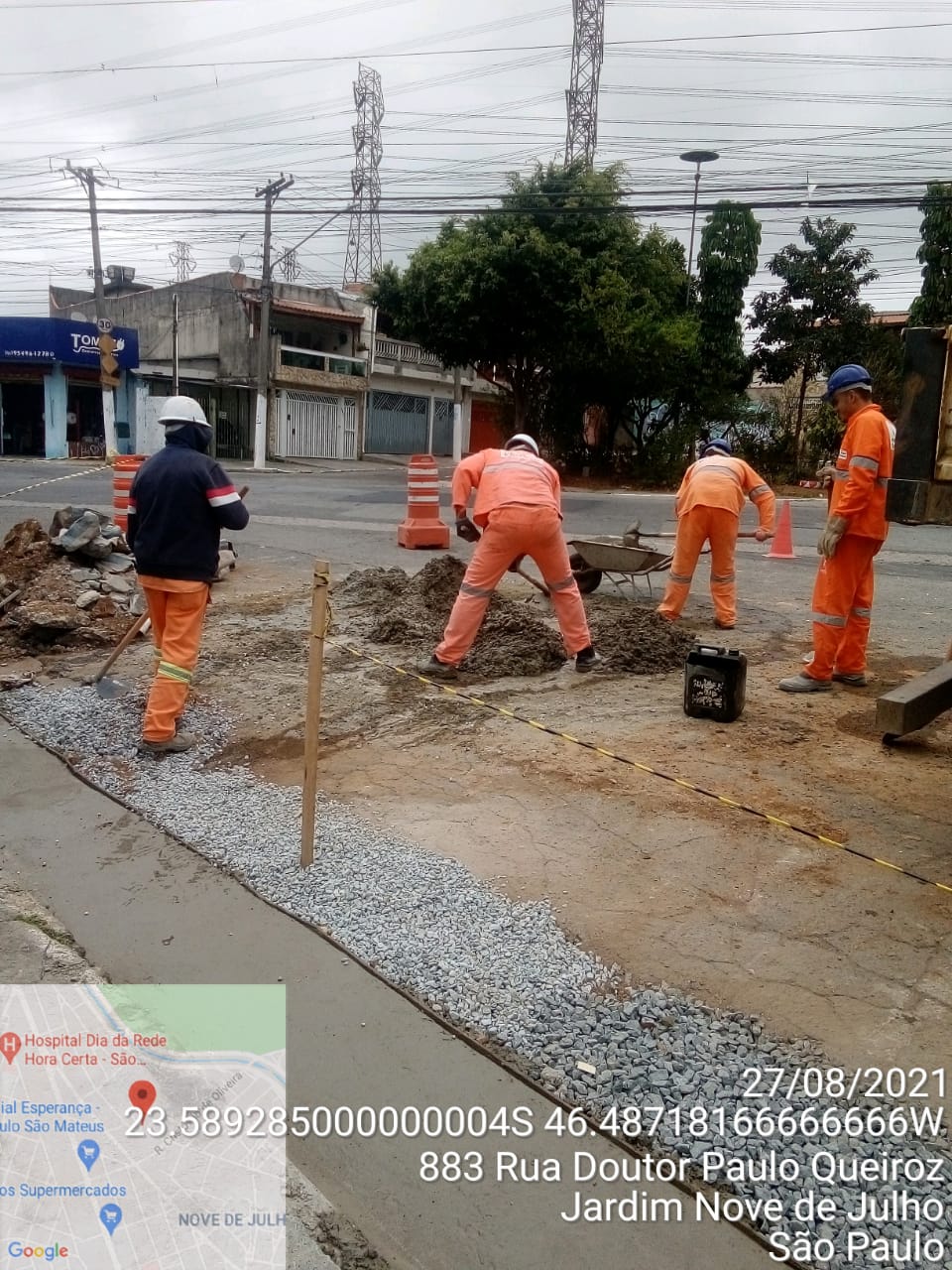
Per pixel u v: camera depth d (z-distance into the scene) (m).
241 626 7.96
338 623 8.00
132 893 3.88
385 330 39.72
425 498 12.30
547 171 24.75
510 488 6.16
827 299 28.27
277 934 3.57
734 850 4.09
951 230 25.92
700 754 5.18
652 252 25.55
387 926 3.55
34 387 35.50
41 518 14.64
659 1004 3.09
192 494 5.07
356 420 38.38
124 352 35.41
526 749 5.25
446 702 6.04
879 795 4.67
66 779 5.03
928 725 5.68
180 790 4.80
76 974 3.34
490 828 4.29
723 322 27.97
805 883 3.82
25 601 7.91
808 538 15.16
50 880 4.01
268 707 5.97
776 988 3.17
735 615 8.21
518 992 3.17
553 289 24.44
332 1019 3.10
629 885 3.80
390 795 4.68
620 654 6.96
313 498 19.02
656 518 16.81
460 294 24.41
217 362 36.09
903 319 34.44
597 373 26.41
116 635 7.46
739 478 7.88
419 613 7.87
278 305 34.47
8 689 6.43
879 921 3.55
